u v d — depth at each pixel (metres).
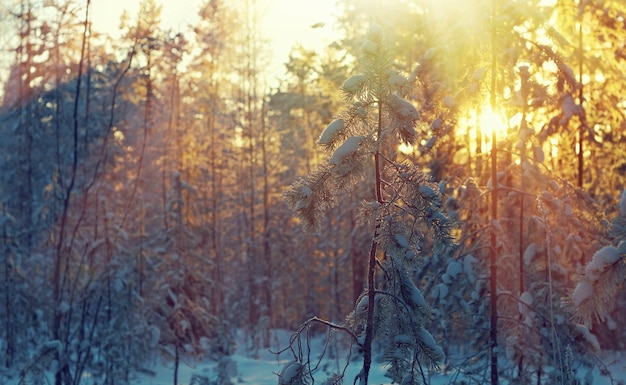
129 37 20.30
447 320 12.42
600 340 18.11
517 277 13.56
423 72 12.13
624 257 4.54
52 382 19.84
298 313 41.53
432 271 13.90
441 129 12.33
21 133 34.31
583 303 4.58
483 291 13.26
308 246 40.81
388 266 7.22
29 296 22.77
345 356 23.09
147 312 20.95
